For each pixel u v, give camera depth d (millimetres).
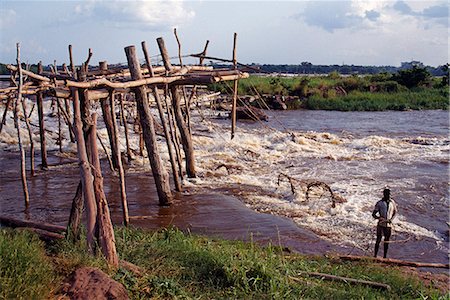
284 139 24844
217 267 7230
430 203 14414
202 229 11320
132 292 6086
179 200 13672
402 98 47312
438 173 18250
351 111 43031
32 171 16078
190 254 7816
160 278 6590
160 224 11586
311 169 18469
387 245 10219
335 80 55188
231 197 14148
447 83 54938
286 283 6992
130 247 7922
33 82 15484
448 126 32625
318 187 15320
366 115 39625
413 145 24547
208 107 38781
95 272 5883
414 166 19484
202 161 18875
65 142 21906
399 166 19406
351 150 22906
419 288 7984
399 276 8492
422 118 37562
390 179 17125
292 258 9000
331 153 21828
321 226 11977
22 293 5086
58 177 16016
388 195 10266
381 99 46938
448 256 10586
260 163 19328
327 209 13312
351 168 18844
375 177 17375
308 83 50344
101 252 6879
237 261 7328
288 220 12242
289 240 10828
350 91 51156
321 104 44344
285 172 17781
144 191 14492
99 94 13344
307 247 10500
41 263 5840
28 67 15203
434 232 12109
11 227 8570
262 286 6895
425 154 22141
